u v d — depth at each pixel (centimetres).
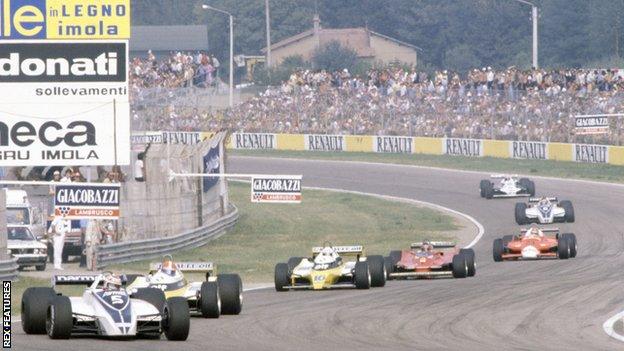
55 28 15312
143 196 14975
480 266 12681
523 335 7094
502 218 18675
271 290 10550
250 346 6481
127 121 15350
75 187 10956
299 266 10469
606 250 14175
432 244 11575
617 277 10894
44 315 6625
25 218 14100
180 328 6544
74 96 15325
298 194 11938
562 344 6669
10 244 12750
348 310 8506
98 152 15325
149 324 6719
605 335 7088
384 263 10712
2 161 15250
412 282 10925
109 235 13762
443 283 10688
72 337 6656
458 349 6425
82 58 15338
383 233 17875
